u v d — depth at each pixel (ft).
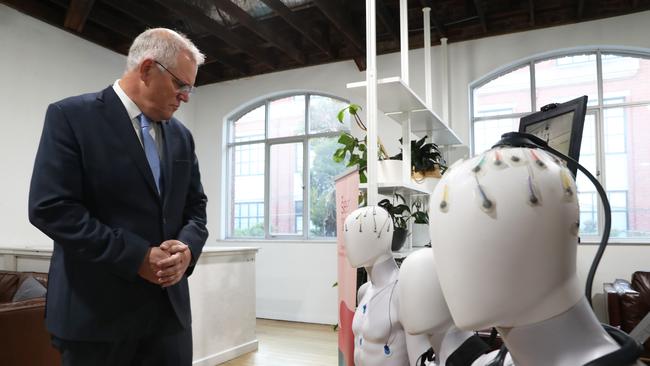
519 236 1.34
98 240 3.62
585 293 1.57
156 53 4.08
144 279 4.02
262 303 18.34
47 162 3.76
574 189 1.46
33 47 14.98
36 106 14.99
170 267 3.82
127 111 4.17
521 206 1.35
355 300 6.60
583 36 14.42
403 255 8.34
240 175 20.22
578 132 3.65
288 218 18.92
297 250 17.89
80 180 3.88
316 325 16.81
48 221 3.63
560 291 1.40
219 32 15.58
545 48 14.84
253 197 19.81
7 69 14.25
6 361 8.11
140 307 4.01
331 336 14.99
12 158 14.28
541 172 1.40
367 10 7.22
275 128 19.57
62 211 3.65
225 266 12.49
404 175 8.22
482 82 16.01
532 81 15.26
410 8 15.30
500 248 1.35
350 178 7.16
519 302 1.37
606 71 14.52
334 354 12.78
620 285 11.80
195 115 20.92
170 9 14.32
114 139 4.00
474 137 15.89
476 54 15.66
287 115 19.35
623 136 14.12
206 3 14.88
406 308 2.48
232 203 20.27
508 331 1.46
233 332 12.59
